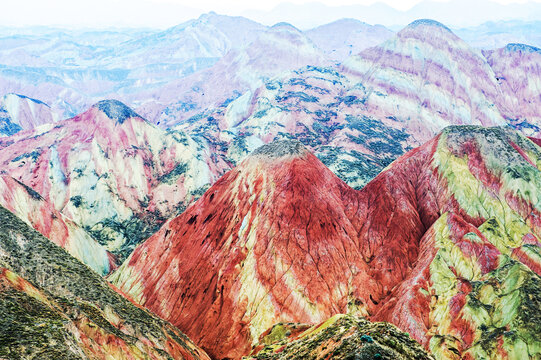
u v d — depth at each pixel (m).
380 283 90.06
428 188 110.06
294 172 102.00
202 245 102.00
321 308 84.88
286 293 86.06
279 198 98.31
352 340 47.69
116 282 112.38
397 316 78.69
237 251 94.44
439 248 90.25
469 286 80.12
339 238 95.88
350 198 107.38
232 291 89.44
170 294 98.38
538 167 113.06
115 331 59.53
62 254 71.56
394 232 99.19
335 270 90.69
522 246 87.75
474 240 88.00
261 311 84.44
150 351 61.56
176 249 106.62
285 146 108.94
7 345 43.91
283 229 94.00
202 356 74.88
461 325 73.50
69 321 52.28
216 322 86.75
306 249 91.81
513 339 66.19
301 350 54.38
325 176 107.75
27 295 53.22
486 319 72.38
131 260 114.56
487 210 102.75
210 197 111.81
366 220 102.94
